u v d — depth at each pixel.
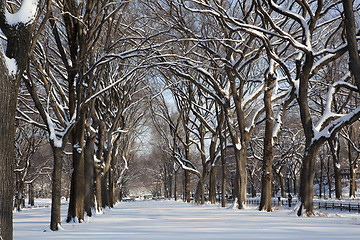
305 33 35.03
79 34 28.70
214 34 49.19
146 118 77.88
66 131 25.30
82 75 26.83
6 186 10.50
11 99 10.89
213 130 62.69
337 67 49.09
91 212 36.81
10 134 10.77
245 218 30.81
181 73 46.34
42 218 37.81
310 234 18.61
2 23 11.41
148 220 29.88
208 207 54.59
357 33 37.38
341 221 27.52
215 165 65.56
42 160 81.06
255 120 48.12
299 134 83.88
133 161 116.62
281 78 49.56
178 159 68.06
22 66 11.39
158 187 156.38
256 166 97.12
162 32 33.75
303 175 34.44
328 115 35.28
